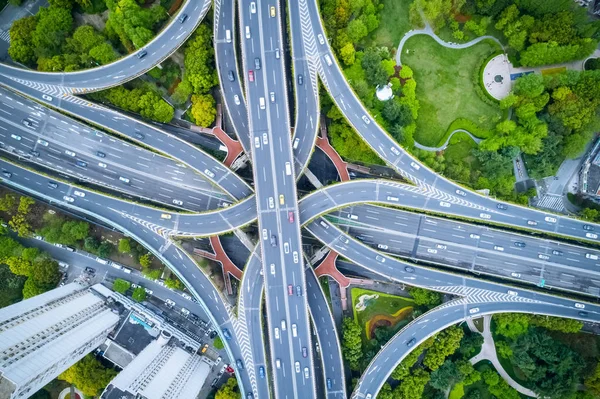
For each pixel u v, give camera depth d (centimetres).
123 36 15962
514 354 16262
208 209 16662
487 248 16600
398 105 15888
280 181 15588
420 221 16638
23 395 11556
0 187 16962
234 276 16800
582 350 16175
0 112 16538
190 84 16188
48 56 16112
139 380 13550
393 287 17088
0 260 16512
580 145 16000
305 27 15700
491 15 16075
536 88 15762
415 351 16412
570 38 15825
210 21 16362
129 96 16062
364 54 15925
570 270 16500
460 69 16600
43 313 13950
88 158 16612
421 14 16050
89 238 16500
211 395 16800
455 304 16362
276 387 15762
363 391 16238
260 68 15588
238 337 16088
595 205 16712
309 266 16450
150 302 17012
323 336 16500
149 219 16262
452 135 16662
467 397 16825
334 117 16138
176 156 16225
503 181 16300
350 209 16675
